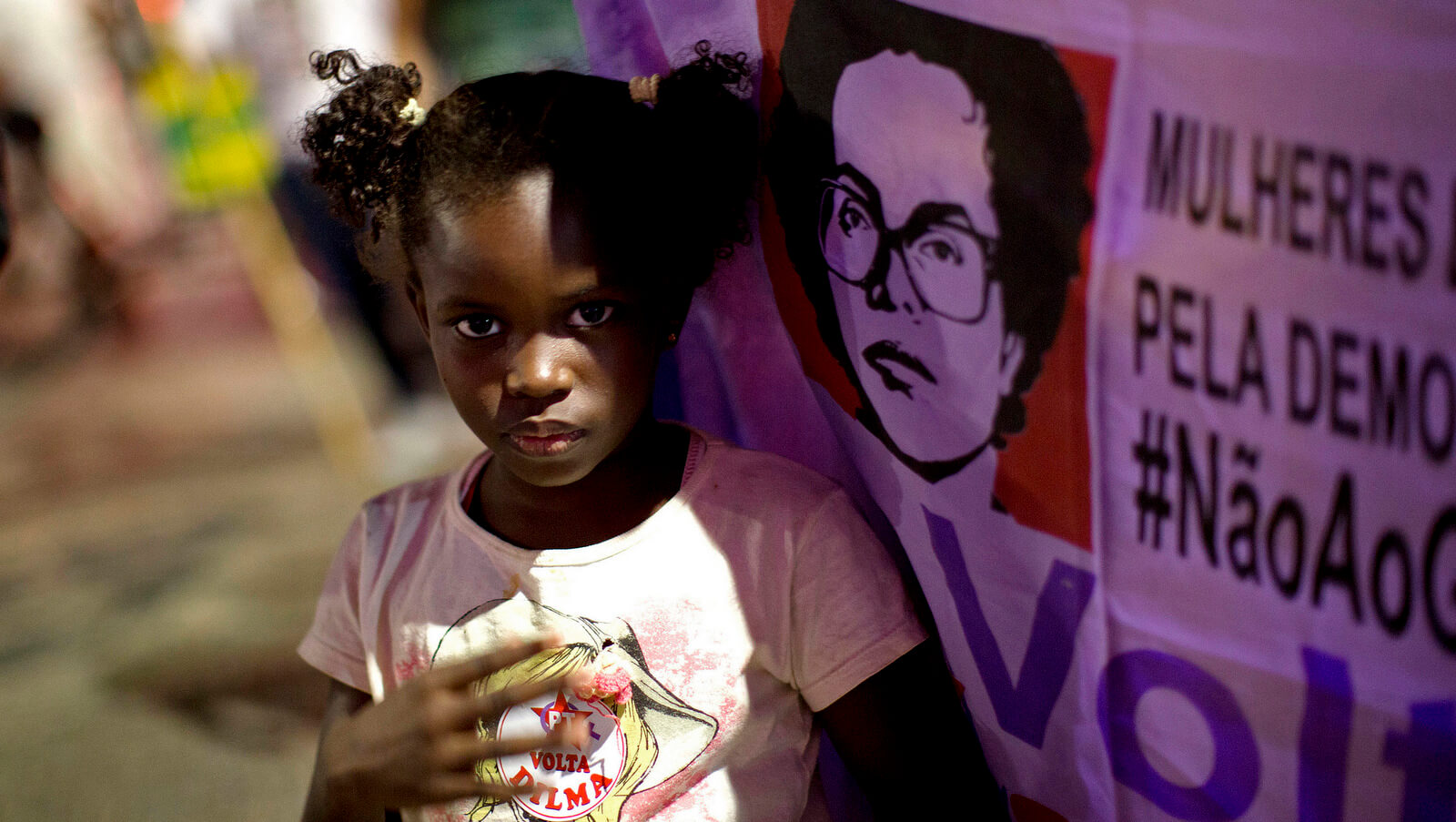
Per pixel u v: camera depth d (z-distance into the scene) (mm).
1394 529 715
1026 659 947
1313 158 706
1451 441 684
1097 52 790
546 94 978
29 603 3197
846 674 987
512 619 1017
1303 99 705
